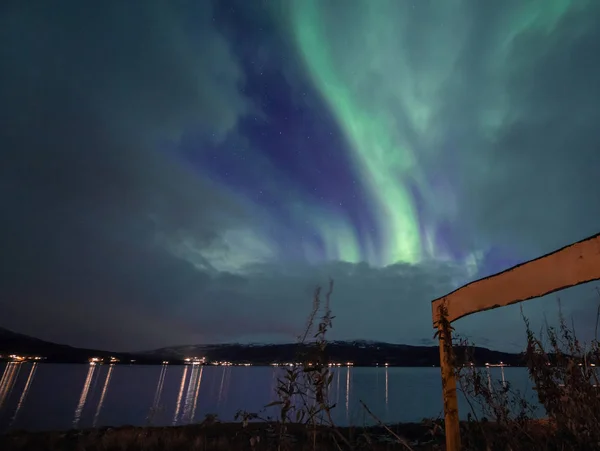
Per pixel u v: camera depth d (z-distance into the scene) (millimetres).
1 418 32688
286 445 2592
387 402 48656
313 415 2627
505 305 1935
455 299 2385
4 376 91438
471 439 2385
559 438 2334
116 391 66875
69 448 10867
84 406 44281
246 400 55375
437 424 2658
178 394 64125
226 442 9844
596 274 1464
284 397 2617
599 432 2240
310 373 2613
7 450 10680
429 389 75375
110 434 11680
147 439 11156
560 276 1625
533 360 2529
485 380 2533
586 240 1526
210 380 110125
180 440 10969
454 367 2406
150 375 130500
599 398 2342
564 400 2363
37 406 43219
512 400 2531
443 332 2457
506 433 2398
